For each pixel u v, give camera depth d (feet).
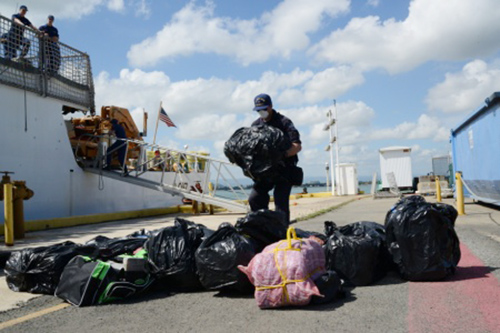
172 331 9.66
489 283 12.24
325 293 11.22
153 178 55.06
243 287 12.38
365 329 9.10
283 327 9.52
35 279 13.64
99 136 44.80
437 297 11.21
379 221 30.81
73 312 11.46
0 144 33.88
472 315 9.62
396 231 13.14
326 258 13.51
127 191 49.65
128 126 55.36
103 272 12.46
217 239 13.09
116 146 46.32
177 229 13.88
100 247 14.64
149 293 13.35
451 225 13.44
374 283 13.17
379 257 13.64
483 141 34.83
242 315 10.62
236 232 13.30
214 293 12.98
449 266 13.01
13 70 34.94
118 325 10.25
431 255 12.78
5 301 12.81
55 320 10.78
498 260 15.38
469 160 40.93
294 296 10.73
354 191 91.66
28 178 36.47
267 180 15.52
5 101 34.45
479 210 36.01
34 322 10.66
